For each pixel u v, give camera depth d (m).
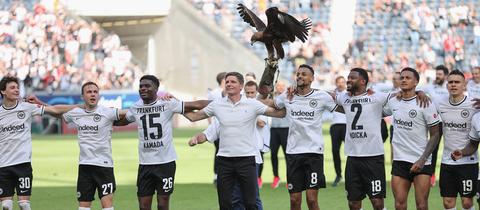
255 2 77.62
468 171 19.42
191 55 77.62
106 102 65.75
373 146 19.50
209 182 31.94
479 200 18.91
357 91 19.72
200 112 19.34
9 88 20.06
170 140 19.44
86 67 72.38
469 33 73.38
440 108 19.56
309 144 19.86
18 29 72.81
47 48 71.94
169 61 77.56
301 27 15.44
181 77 77.31
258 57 77.12
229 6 78.50
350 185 19.81
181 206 25.19
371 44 74.75
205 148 49.59
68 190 29.83
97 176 19.80
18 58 71.06
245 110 18.97
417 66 72.25
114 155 44.78
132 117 19.67
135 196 27.73
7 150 20.22
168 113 19.41
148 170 19.33
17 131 20.22
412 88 19.12
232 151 18.88
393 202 25.27
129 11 75.06
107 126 19.91
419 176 19.05
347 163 19.91
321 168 19.91
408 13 75.44
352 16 75.88
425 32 74.19
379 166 19.52
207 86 77.12
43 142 55.84
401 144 19.28
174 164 19.50
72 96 65.50
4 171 20.19
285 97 20.17
